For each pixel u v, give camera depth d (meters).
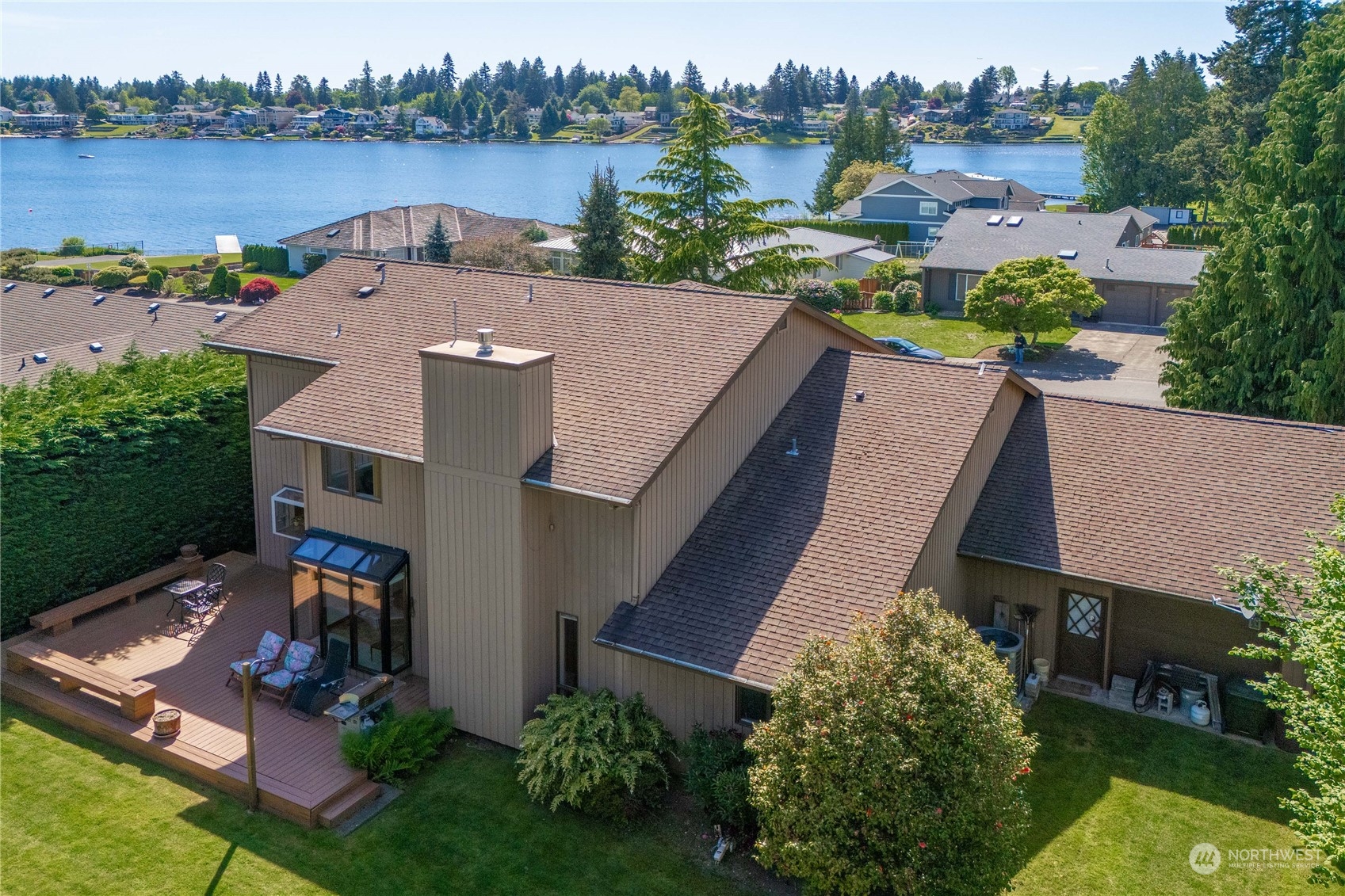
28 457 20.80
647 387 19.05
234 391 24.98
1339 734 12.43
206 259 82.50
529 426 17.23
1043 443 22.38
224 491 25.20
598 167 51.91
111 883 15.08
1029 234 62.03
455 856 15.83
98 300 37.00
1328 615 13.62
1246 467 20.64
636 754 16.44
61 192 168.25
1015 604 20.78
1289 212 29.66
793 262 43.78
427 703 19.50
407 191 176.38
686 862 15.77
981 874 13.30
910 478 19.27
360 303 23.92
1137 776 17.59
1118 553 19.58
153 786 17.31
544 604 18.27
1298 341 29.84
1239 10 91.06
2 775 17.45
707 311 20.94
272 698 19.56
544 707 17.70
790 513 19.06
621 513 17.31
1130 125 100.69
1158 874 15.32
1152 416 22.38
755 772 14.38
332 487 20.84
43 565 21.48
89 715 18.73
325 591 20.53
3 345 34.41
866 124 114.44
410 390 20.27
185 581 23.52
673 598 17.75
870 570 17.45
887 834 13.45
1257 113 87.88
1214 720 18.95
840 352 23.08
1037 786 17.34
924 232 88.62
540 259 64.81
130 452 22.86
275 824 16.45
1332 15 31.38
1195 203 99.50
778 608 17.12
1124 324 56.66
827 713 13.62
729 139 44.12
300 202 155.38
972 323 57.66
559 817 16.73
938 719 13.24
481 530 17.81
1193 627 19.61
